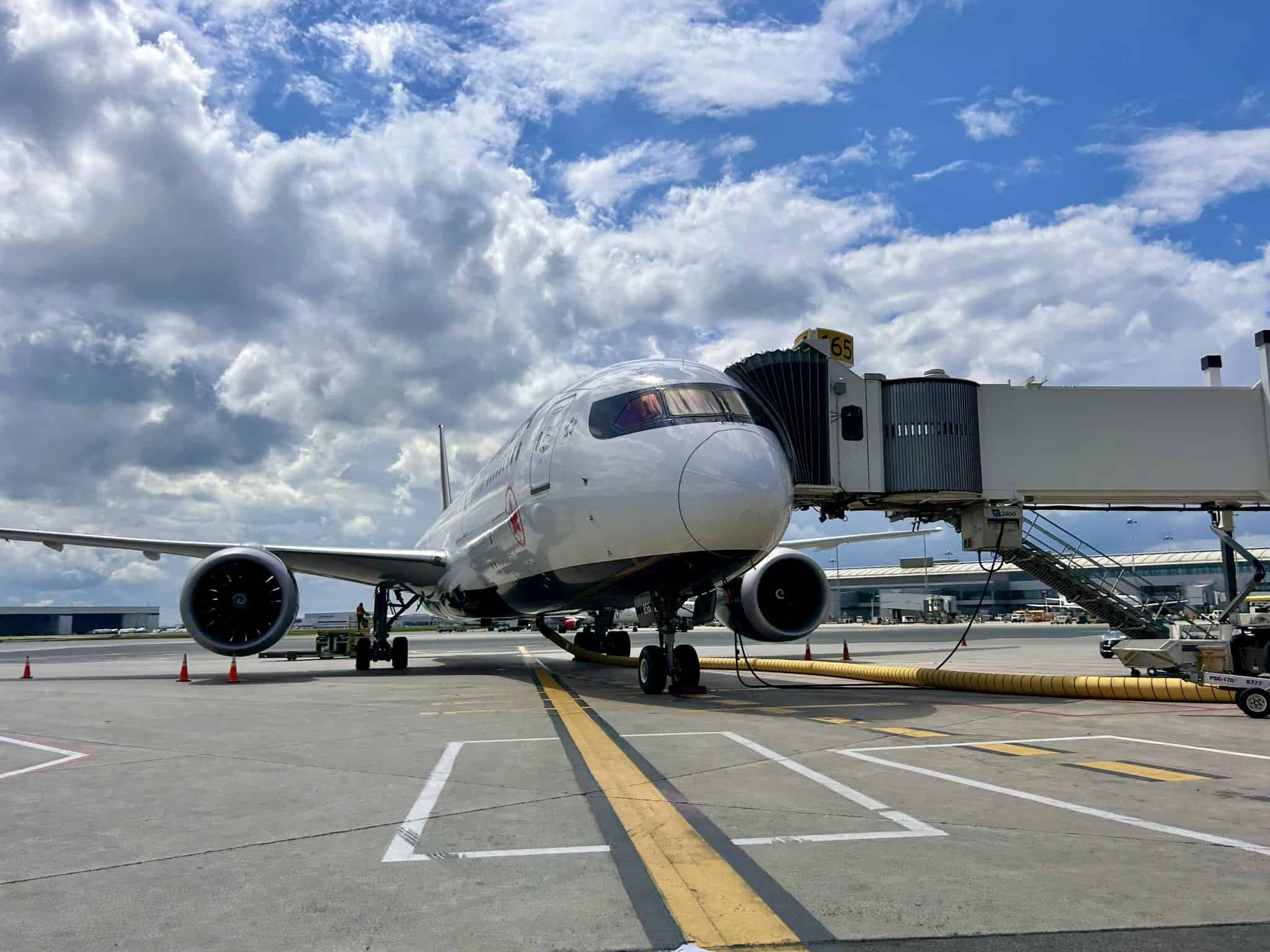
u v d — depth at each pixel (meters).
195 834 4.91
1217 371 22.17
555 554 14.36
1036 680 12.99
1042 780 6.28
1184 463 21.33
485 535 18.02
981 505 21.59
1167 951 3.03
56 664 30.67
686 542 11.81
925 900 3.61
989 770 6.71
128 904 3.69
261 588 18.66
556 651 39.78
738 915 3.46
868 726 9.49
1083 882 3.84
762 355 20.86
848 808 5.41
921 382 20.61
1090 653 27.03
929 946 3.10
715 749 7.85
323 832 4.91
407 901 3.69
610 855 4.38
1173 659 11.75
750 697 13.30
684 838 4.69
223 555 18.03
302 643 56.06
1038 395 21.41
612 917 3.45
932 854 4.32
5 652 48.50
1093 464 21.25
